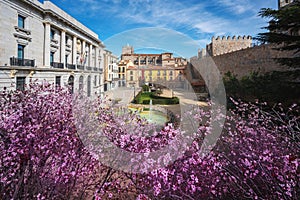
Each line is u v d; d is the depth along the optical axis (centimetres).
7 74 1171
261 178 202
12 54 1265
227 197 217
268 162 212
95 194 213
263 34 762
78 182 241
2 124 238
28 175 210
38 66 1531
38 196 188
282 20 664
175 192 197
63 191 224
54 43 1741
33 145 217
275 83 731
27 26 1408
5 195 195
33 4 1416
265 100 705
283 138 294
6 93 395
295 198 175
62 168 217
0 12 1166
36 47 1508
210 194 206
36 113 280
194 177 200
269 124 370
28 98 354
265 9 726
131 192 231
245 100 868
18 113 269
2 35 1181
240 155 242
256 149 247
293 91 643
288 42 706
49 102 336
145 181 205
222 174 218
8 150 205
